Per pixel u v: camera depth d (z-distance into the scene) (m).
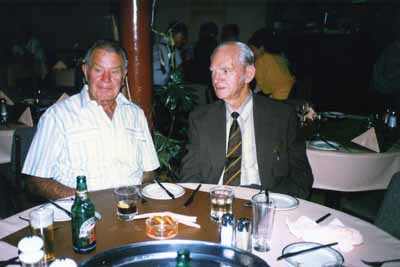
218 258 1.13
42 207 1.49
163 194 1.66
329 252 1.21
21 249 1.03
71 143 2.00
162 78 4.65
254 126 2.19
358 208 2.63
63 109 2.04
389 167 2.59
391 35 7.69
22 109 3.31
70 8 11.34
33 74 6.79
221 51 2.08
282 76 4.81
